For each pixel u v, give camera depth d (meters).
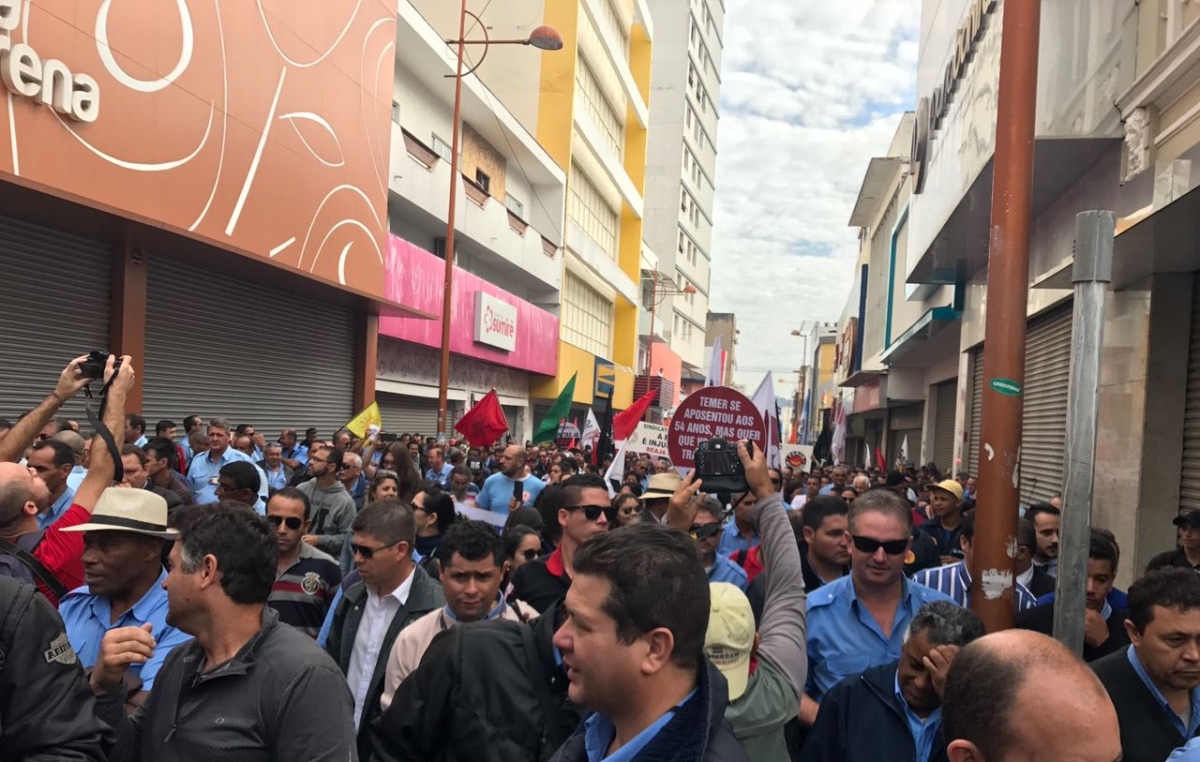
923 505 10.89
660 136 59.44
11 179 8.02
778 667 2.69
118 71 9.42
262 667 2.51
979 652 1.68
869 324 34.69
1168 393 8.77
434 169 21.89
